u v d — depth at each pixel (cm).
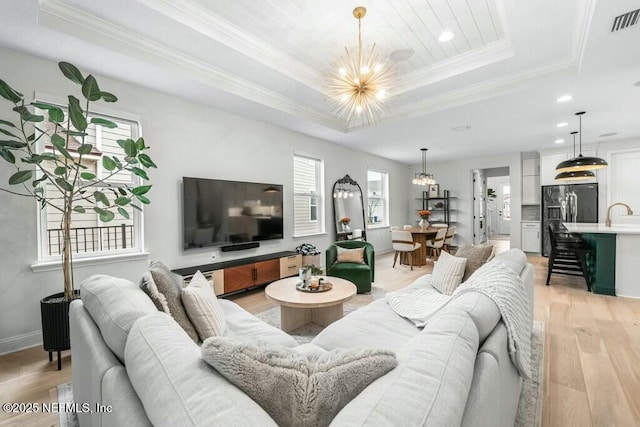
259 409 67
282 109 389
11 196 244
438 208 804
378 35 270
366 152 673
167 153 338
